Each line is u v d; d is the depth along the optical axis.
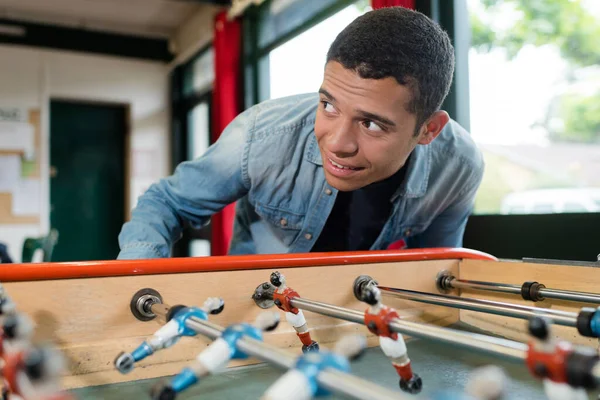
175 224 1.27
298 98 1.26
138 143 4.46
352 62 0.95
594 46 2.69
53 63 4.19
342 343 0.46
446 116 1.07
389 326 0.60
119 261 0.77
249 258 0.86
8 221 4.05
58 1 3.79
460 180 1.30
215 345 0.50
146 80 4.50
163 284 0.79
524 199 2.82
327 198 1.24
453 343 0.54
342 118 1.00
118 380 0.75
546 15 2.64
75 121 4.39
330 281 0.93
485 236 1.83
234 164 1.22
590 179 3.01
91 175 4.45
